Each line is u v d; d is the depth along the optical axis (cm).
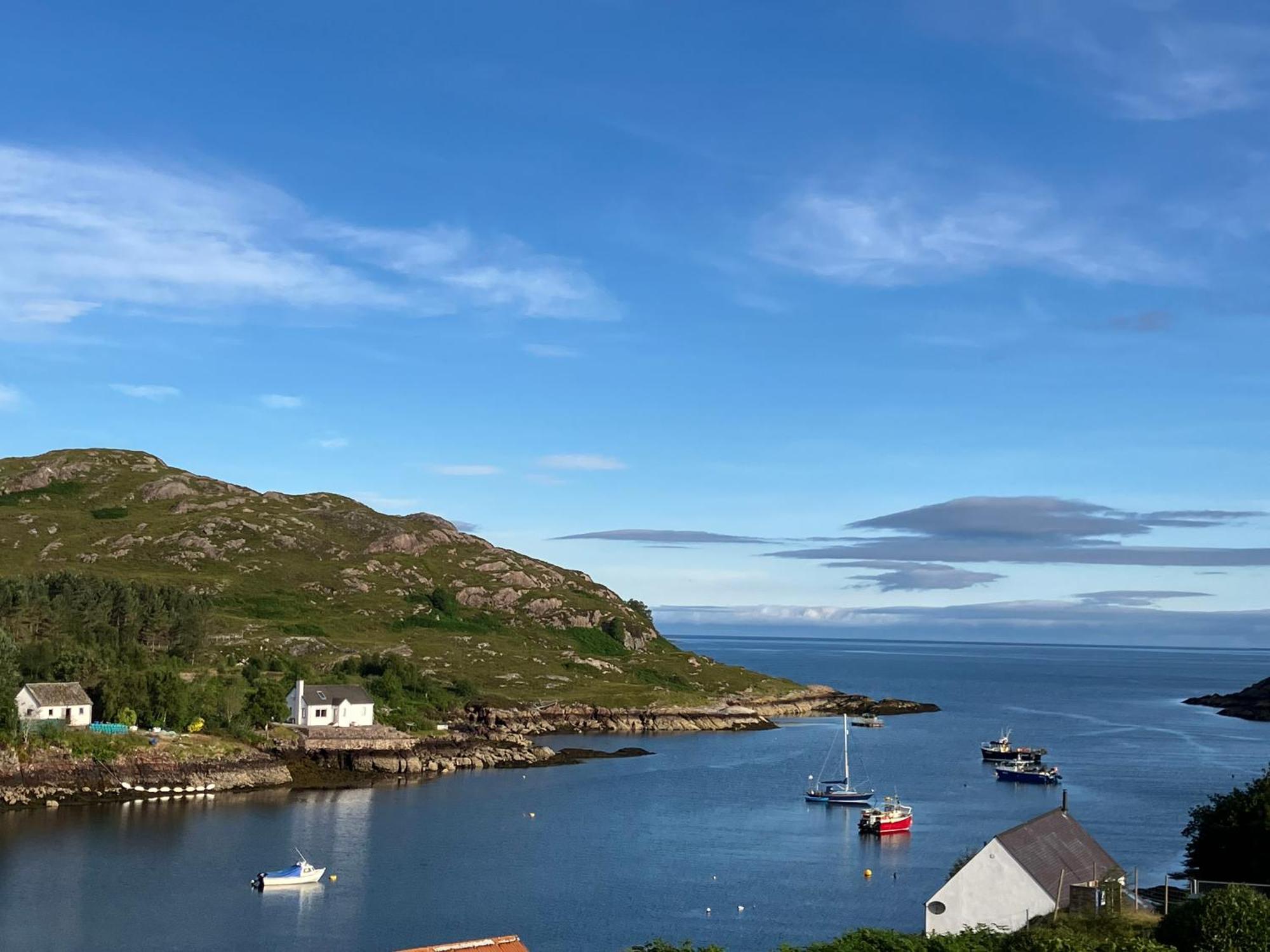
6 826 12469
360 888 10494
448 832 13250
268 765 16500
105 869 10794
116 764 14850
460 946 6059
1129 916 6888
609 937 9156
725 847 12850
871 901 10419
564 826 13875
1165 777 18938
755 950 8869
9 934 8794
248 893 10206
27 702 15875
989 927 6575
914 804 16188
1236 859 8119
